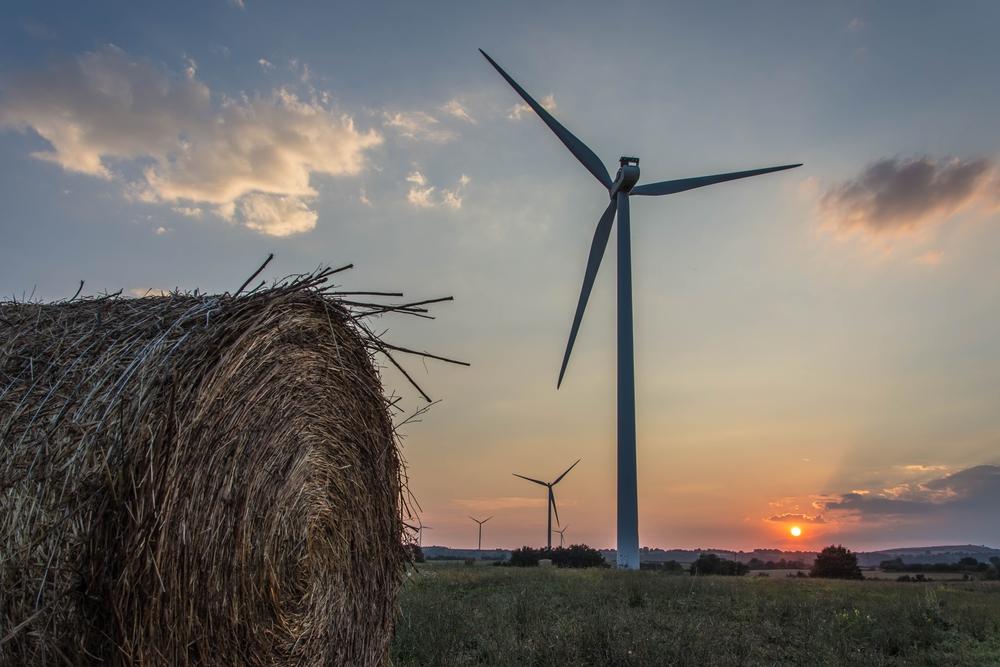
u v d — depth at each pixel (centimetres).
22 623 423
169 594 462
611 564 4219
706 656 948
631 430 3366
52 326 527
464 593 1667
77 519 443
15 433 462
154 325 521
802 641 1160
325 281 604
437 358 702
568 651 919
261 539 539
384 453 699
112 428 464
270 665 546
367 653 670
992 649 1173
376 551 686
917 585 2825
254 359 546
